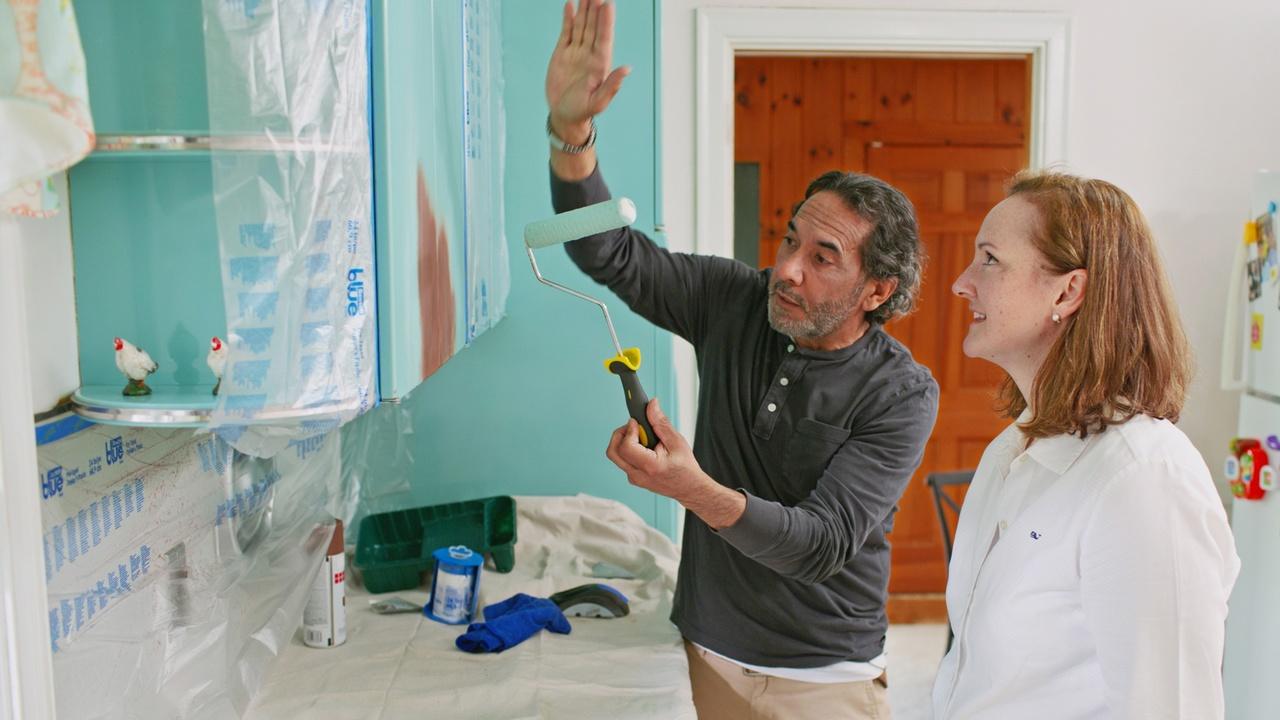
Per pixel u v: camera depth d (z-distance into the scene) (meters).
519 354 2.36
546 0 2.25
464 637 1.69
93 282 1.05
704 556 1.76
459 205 1.56
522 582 2.02
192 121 1.03
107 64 1.01
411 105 1.19
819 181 1.72
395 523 2.24
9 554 0.66
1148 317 1.14
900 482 1.66
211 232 1.05
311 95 1.02
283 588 1.62
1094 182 1.19
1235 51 3.06
